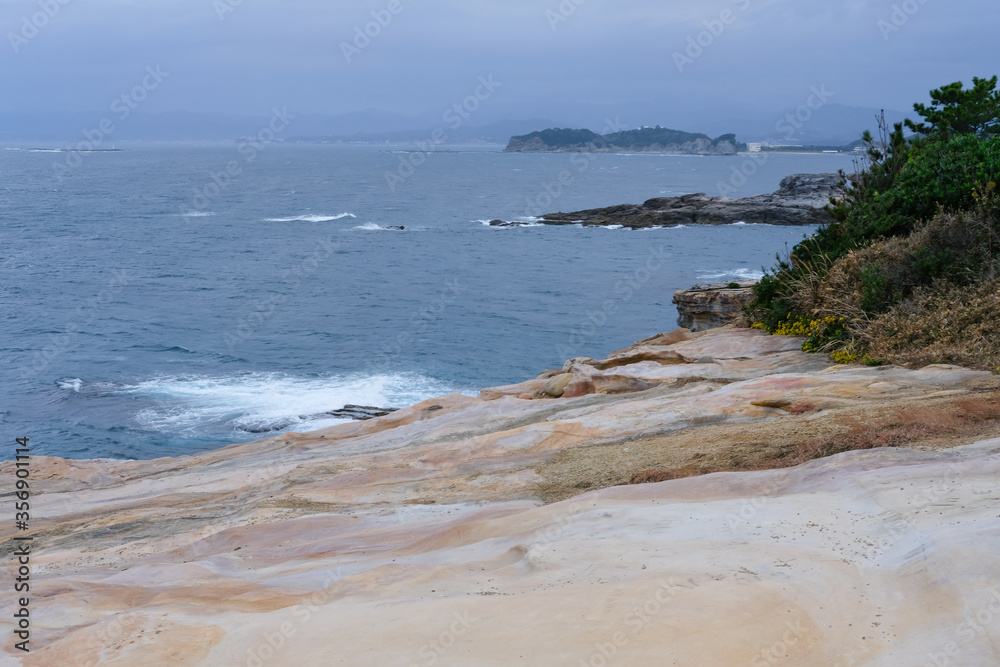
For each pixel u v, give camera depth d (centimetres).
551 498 1066
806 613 560
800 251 2189
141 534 1224
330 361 4341
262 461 1745
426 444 1598
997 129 2419
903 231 1959
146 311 5675
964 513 688
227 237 9788
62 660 596
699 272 7362
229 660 565
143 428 3319
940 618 527
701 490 927
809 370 1608
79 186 17162
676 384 1700
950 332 1459
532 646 534
